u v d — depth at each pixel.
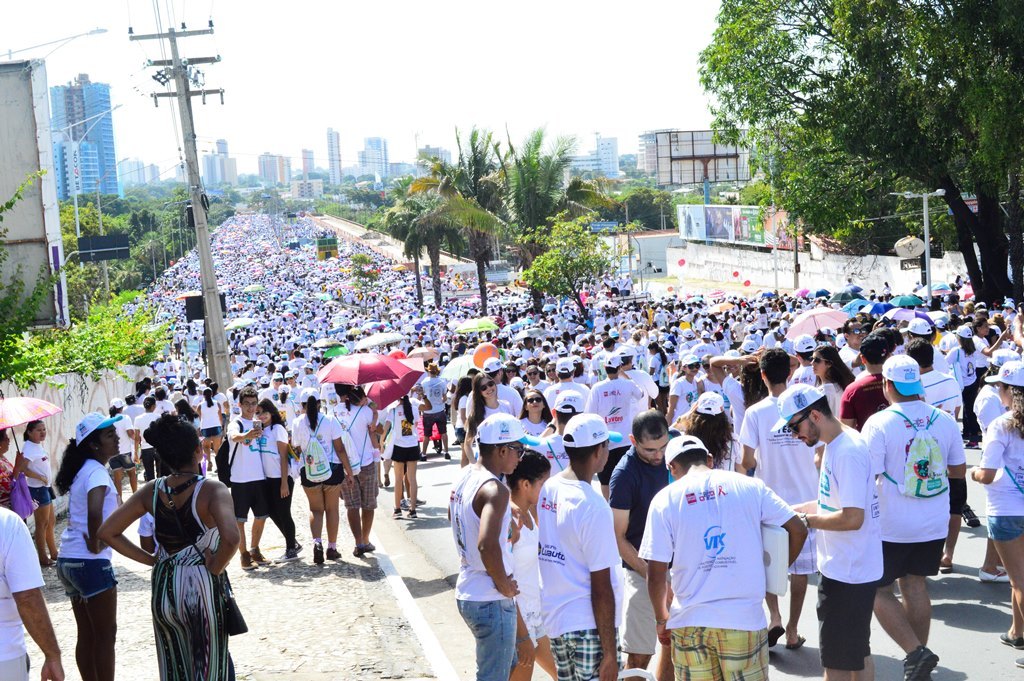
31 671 7.26
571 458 5.19
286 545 11.01
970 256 32.50
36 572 4.78
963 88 28.28
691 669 4.77
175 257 156.25
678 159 76.88
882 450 6.24
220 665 5.14
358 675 6.88
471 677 7.21
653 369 17.72
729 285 66.38
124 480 18.83
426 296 79.19
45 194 23.23
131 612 8.66
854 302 21.33
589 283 38.25
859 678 5.66
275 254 177.25
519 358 18.03
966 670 6.53
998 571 8.19
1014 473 6.82
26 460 11.09
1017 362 6.94
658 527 4.85
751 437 7.42
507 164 43.41
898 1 28.53
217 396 19.59
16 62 22.72
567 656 5.16
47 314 23.19
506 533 5.40
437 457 18.11
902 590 6.43
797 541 4.82
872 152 30.05
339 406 12.01
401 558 11.11
